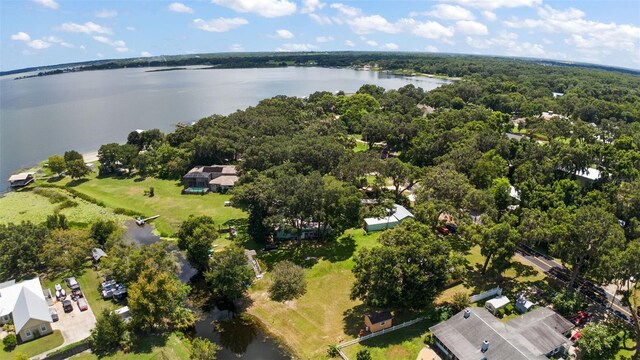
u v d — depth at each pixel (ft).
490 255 241.14
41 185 443.73
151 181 454.81
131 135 555.69
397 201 361.92
